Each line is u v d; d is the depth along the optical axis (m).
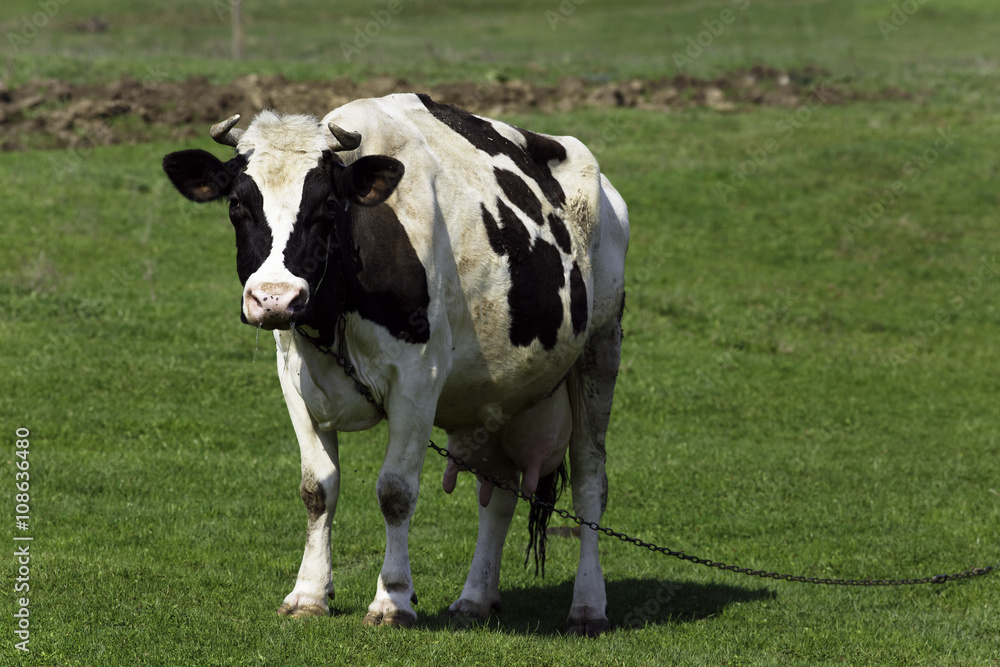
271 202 8.90
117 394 20.44
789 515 16.86
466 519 15.90
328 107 43.31
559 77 53.28
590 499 12.25
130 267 28.81
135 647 9.26
